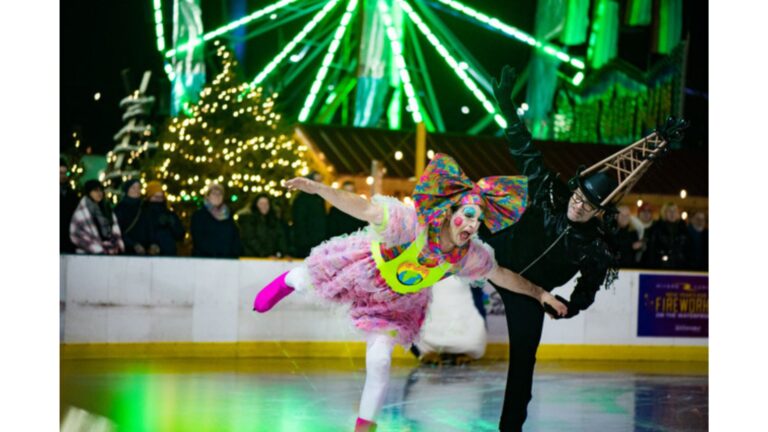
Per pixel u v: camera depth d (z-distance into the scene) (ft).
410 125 65.77
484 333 32.55
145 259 32.17
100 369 27.99
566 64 64.85
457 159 57.21
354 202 14.85
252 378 27.02
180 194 47.75
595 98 64.90
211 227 33.22
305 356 33.81
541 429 20.21
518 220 16.65
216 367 29.55
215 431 18.15
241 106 49.47
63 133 44.55
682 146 65.62
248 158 48.93
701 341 37.99
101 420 18.92
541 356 36.01
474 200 15.15
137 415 19.70
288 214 48.47
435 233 15.21
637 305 37.17
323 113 62.13
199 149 48.57
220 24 64.75
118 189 49.44
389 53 59.98
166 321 32.45
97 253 31.63
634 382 29.35
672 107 64.18
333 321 34.12
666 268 38.42
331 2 52.01
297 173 49.62
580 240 17.07
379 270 15.71
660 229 38.73
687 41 63.77
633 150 17.02
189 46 51.96
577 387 27.71
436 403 23.24
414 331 16.43
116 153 50.65
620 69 64.95
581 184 16.67
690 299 37.91
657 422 21.45
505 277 16.57
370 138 56.95
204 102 49.52
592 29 64.69
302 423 19.60
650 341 37.35
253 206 34.63
